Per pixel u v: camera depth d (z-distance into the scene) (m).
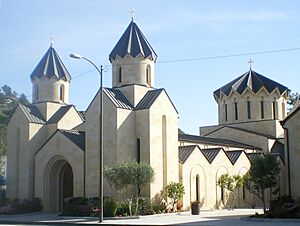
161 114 43.62
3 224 32.59
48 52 52.50
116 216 36.34
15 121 50.03
